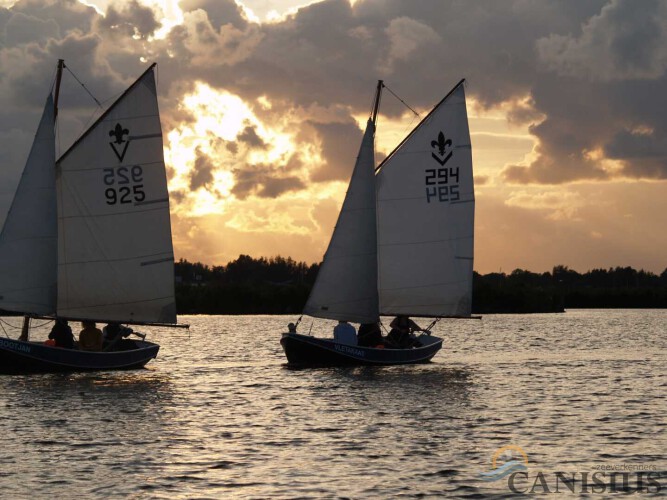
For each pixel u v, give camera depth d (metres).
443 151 64.44
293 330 61.66
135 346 60.59
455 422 42.03
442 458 34.53
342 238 61.31
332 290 61.25
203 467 33.00
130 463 33.53
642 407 46.84
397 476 31.86
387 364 62.84
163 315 60.78
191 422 41.81
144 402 47.44
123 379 56.62
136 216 60.12
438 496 29.66
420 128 64.06
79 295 59.12
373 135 61.53
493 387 54.38
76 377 56.34
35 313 57.22
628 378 60.78
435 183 64.44
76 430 39.69
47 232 57.38
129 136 59.78
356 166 61.34
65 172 58.78
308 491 29.95
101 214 59.50
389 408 45.81
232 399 48.81
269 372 62.22
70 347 58.56
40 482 30.91
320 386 54.03
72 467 32.94
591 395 51.28
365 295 61.56
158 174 60.50
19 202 57.12
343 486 30.58
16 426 40.47
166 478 31.50
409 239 64.12
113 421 41.94
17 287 57.00
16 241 57.03
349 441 37.59
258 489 30.16
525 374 62.59
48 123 57.38
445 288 64.69
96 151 59.25
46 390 50.94
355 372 60.69
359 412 44.66
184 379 57.75
